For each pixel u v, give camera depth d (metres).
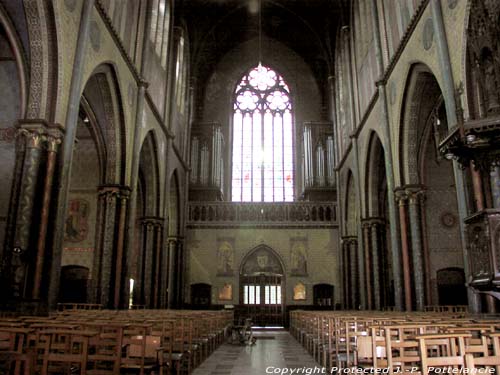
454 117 13.95
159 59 27.20
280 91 42.03
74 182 25.89
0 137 16.84
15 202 13.01
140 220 26.20
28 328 6.33
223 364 11.71
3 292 12.34
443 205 26.77
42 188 13.35
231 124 41.03
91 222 25.45
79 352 6.95
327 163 37.19
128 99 20.75
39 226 13.12
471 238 9.26
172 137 28.64
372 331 6.27
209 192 36.62
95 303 18.81
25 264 12.63
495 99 10.91
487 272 8.58
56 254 13.31
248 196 39.44
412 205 19.48
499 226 8.52
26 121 13.35
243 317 32.84
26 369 4.43
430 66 16.39
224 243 34.69
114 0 19.20
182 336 9.02
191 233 34.91
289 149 40.66
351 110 29.39
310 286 33.88
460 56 13.73
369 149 25.53
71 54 14.68
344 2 31.64
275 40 42.31
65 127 14.13
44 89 13.65
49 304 12.98
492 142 10.36
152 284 25.67
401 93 19.67
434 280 25.83
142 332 6.91
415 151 19.89
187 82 36.66
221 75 42.03
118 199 20.09
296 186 39.19
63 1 14.09
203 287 34.06
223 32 40.38
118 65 19.23
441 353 6.66
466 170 13.27
